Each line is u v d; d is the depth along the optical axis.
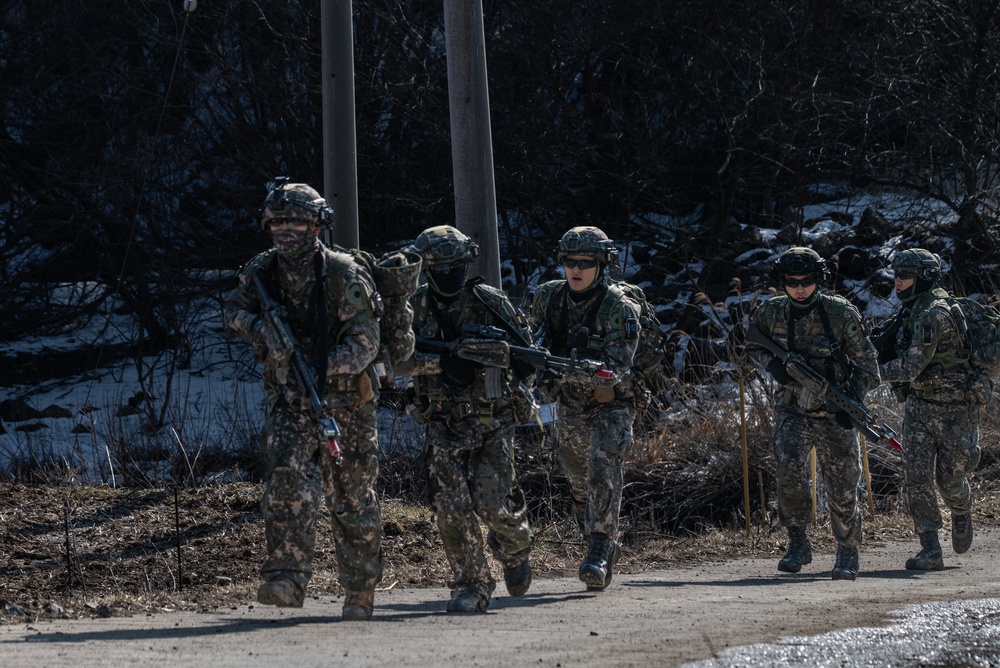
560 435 14.95
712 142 35.66
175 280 33.72
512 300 31.50
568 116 33.56
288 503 10.04
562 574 17.77
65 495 19.39
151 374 31.81
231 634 9.59
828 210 38.00
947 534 21.58
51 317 36.84
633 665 7.36
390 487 22.58
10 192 35.41
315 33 32.56
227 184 33.72
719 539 21.30
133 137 34.16
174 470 22.77
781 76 34.19
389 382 11.04
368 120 33.38
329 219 10.27
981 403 17.78
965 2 33.72
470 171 19.58
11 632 10.48
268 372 10.52
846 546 15.96
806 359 15.89
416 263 10.86
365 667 7.39
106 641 9.11
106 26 34.16
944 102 33.56
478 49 19.55
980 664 7.58
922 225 35.19
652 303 33.59
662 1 32.78
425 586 16.25
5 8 34.16
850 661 7.56
